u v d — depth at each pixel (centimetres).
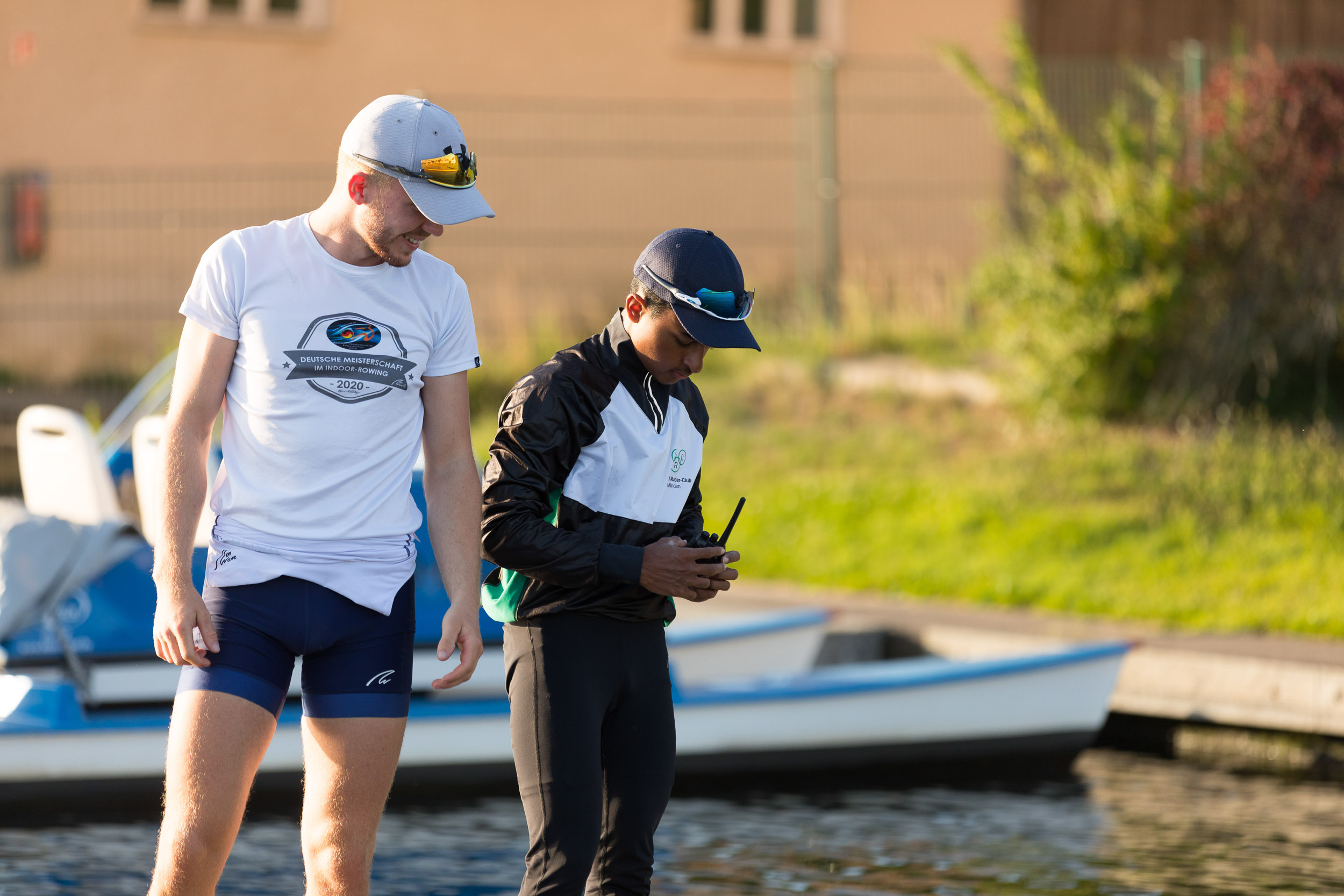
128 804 1873
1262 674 2247
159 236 4838
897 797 2052
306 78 5000
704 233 1075
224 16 4928
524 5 5138
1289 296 3581
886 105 5350
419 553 1967
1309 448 3316
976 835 1820
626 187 5206
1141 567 2809
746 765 2114
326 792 1039
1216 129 3681
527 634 1076
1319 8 5912
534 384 1061
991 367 4012
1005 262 3784
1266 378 3559
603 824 1094
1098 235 3616
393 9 5050
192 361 1017
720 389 4119
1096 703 2269
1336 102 3591
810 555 3061
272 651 1012
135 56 4850
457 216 1006
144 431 1903
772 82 5381
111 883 1575
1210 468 3231
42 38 4766
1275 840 1795
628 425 1073
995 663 2238
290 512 1013
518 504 1048
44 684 1848
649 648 1098
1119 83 4712
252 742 996
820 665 2584
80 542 1770
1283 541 2859
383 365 1027
